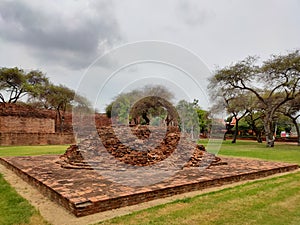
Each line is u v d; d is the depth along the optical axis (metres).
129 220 3.74
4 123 24.73
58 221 3.81
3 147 19.31
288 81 20.14
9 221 3.94
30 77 33.31
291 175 7.59
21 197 5.21
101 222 3.69
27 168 7.52
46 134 24.25
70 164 7.85
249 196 5.02
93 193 4.58
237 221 3.73
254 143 27.42
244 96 24.75
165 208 4.26
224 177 6.30
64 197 4.36
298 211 4.16
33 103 34.22
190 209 4.21
